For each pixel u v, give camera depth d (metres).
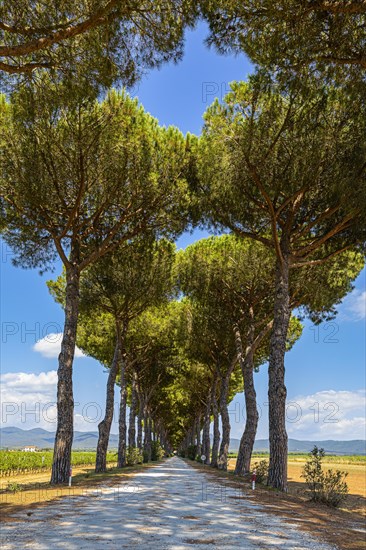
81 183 13.98
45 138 13.25
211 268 21.06
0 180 14.06
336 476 13.80
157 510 9.36
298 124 12.23
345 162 12.05
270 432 14.66
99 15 7.56
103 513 8.71
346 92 9.05
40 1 7.86
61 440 14.70
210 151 14.51
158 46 8.72
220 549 6.11
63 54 8.67
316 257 17.70
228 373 27.62
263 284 20.78
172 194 16.22
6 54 7.42
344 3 7.27
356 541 7.46
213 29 8.36
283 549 6.32
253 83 10.67
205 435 39.31
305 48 8.20
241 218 16.27
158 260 20.69
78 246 16.55
